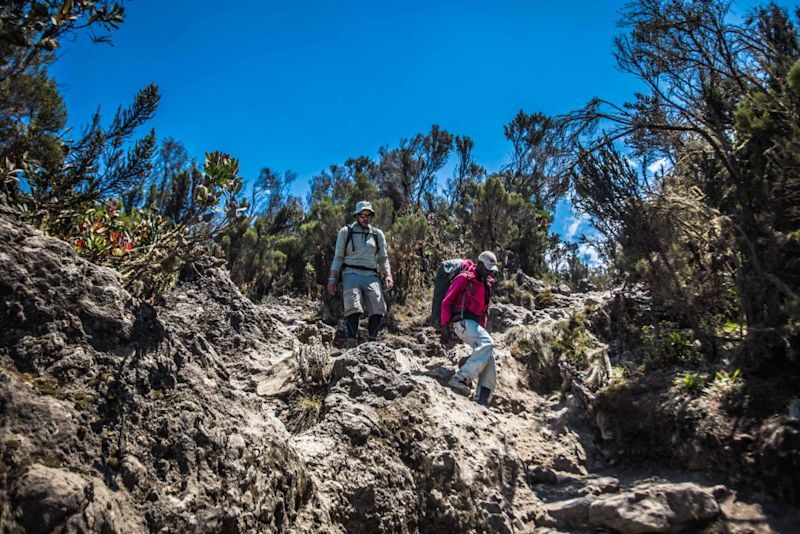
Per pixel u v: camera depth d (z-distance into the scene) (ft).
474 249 39.45
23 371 7.95
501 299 31.96
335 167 84.69
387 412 13.79
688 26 23.07
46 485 6.73
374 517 11.39
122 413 8.42
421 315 30.71
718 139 21.66
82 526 6.79
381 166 65.10
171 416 8.91
